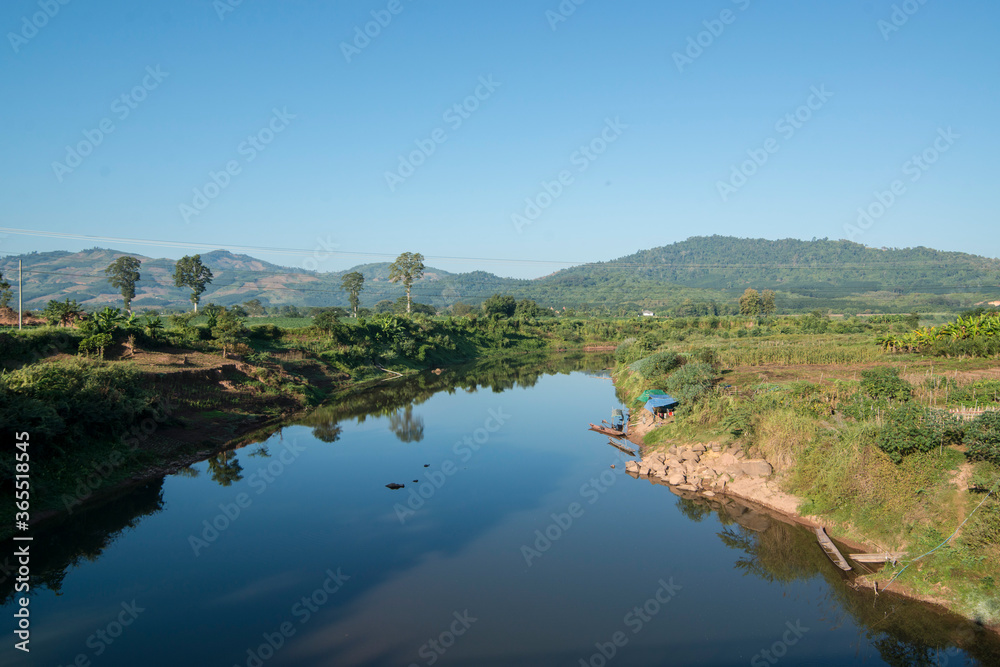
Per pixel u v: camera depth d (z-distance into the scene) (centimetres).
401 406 4594
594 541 2022
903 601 1555
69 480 2278
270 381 4419
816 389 2834
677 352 4581
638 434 3394
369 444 3359
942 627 1445
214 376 3938
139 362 3722
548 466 2917
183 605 1587
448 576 1770
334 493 2512
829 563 1792
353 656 1357
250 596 1641
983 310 5234
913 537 1712
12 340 3275
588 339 10656
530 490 2555
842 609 1567
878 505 1867
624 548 1966
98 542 1994
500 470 2850
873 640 1420
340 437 3525
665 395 3466
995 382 2778
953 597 1502
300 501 2411
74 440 2431
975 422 1830
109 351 3844
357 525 2166
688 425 2972
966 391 2648
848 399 2673
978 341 4009
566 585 1716
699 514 2255
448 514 2277
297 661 1334
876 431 2031
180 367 3803
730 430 2644
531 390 5438
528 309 12606
